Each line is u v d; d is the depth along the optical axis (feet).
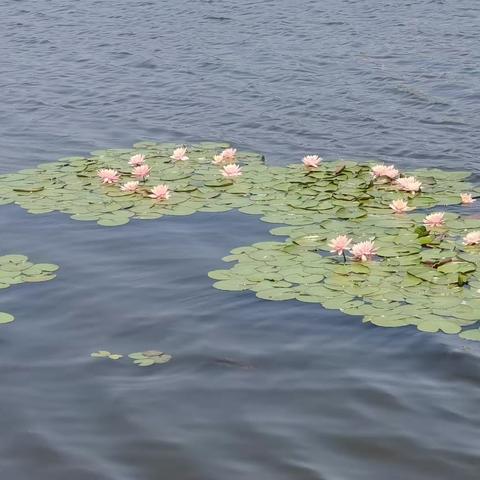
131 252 33.78
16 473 21.38
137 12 81.97
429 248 32.89
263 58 65.67
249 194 39.19
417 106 54.24
